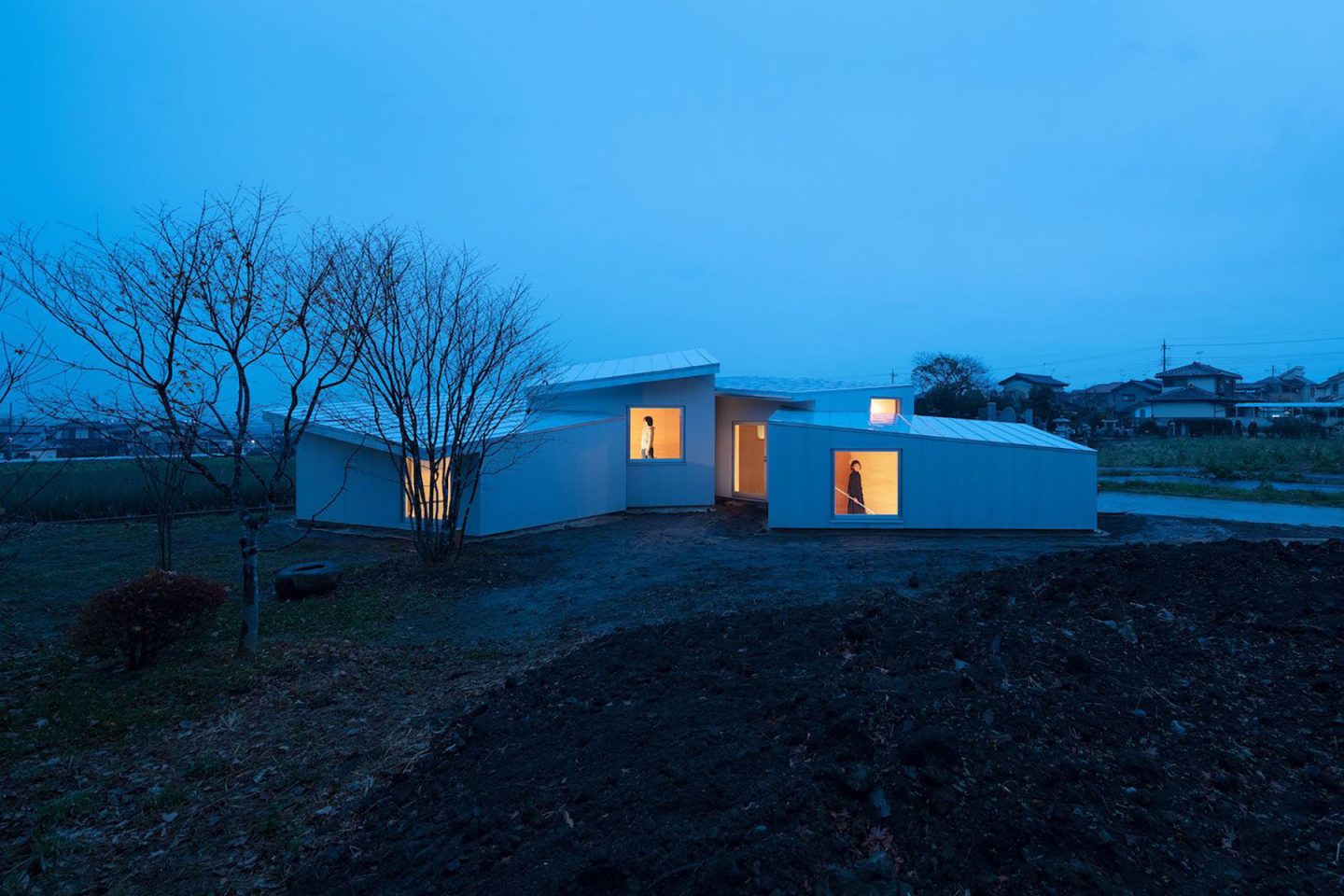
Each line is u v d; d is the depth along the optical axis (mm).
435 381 11109
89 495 16375
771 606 7582
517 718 4848
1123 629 4668
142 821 4031
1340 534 11844
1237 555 6184
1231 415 56000
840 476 15023
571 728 4371
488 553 11453
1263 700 3682
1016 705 3514
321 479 14578
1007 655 4195
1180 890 2402
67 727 5281
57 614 8547
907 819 2779
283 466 6793
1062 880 2428
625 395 16578
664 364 17438
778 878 2506
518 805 3531
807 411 16281
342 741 4984
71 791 4406
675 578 9430
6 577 10359
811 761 3266
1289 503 16656
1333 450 28359
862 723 3387
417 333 10648
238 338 6398
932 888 2490
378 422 10766
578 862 2812
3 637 7625
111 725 5285
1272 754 3213
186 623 6660
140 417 6820
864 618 5465
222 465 21562
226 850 3719
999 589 5969
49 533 14023
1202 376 65688
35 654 7020
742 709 4090
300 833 3799
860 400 17281
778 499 13250
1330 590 5344
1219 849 2619
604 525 14750
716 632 5883
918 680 3877
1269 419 47344
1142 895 2387
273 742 5004
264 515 6816
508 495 13383
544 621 7871
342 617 8234
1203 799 2900
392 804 3994
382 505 13875
